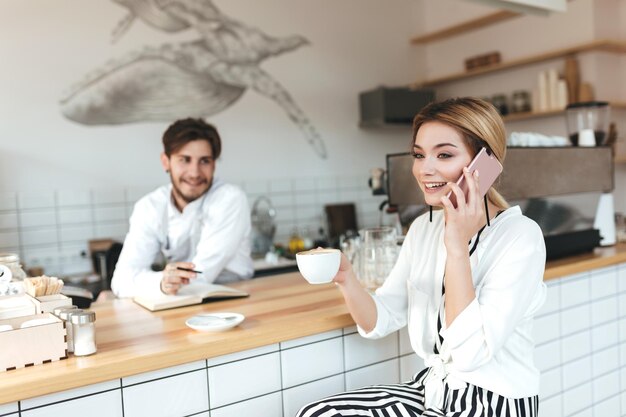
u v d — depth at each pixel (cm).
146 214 217
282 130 456
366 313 142
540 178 204
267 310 155
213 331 134
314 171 473
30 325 115
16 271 151
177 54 407
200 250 213
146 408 122
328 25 479
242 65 435
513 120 464
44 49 361
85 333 119
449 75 490
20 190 356
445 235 121
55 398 111
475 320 116
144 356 118
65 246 371
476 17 482
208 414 130
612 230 244
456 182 124
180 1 407
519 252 123
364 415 124
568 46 418
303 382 145
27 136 357
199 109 416
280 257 409
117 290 210
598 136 258
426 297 138
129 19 388
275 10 451
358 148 498
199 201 218
